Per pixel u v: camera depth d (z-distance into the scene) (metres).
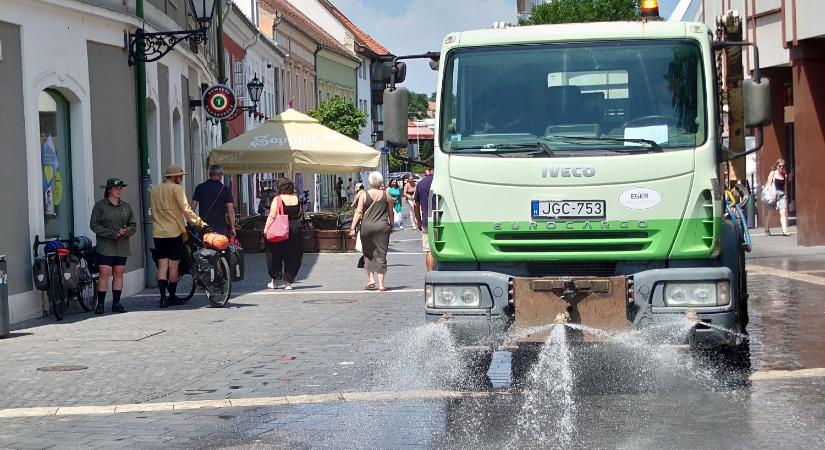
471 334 10.07
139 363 12.13
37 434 8.76
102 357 12.59
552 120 10.25
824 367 10.88
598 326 9.91
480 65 10.45
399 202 47.59
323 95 77.12
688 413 8.80
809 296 17.41
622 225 9.97
